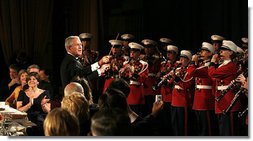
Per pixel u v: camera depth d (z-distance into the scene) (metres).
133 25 11.56
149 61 9.78
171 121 8.88
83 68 6.89
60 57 11.81
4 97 9.79
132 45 9.50
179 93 8.55
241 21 9.85
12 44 11.30
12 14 11.21
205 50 8.20
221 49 7.38
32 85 7.31
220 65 7.39
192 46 10.74
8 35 11.27
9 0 11.23
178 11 10.93
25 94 7.34
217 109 7.41
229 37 10.09
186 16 10.80
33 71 7.81
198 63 8.53
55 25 11.83
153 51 9.91
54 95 10.55
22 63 11.03
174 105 8.61
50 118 3.51
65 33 11.84
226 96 7.29
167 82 8.91
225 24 10.11
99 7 11.48
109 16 11.74
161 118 9.20
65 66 6.77
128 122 3.11
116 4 11.70
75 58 6.84
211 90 8.02
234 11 9.93
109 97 4.34
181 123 8.52
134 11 11.55
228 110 7.09
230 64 7.29
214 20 10.29
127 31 11.63
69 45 6.82
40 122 6.94
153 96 9.65
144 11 11.43
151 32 11.38
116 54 9.66
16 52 11.27
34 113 7.10
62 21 11.86
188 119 8.52
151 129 4.38
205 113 8.00
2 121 5.96
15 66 9.18
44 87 8.76
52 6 11.51
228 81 7.32
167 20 11.12
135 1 11.53
